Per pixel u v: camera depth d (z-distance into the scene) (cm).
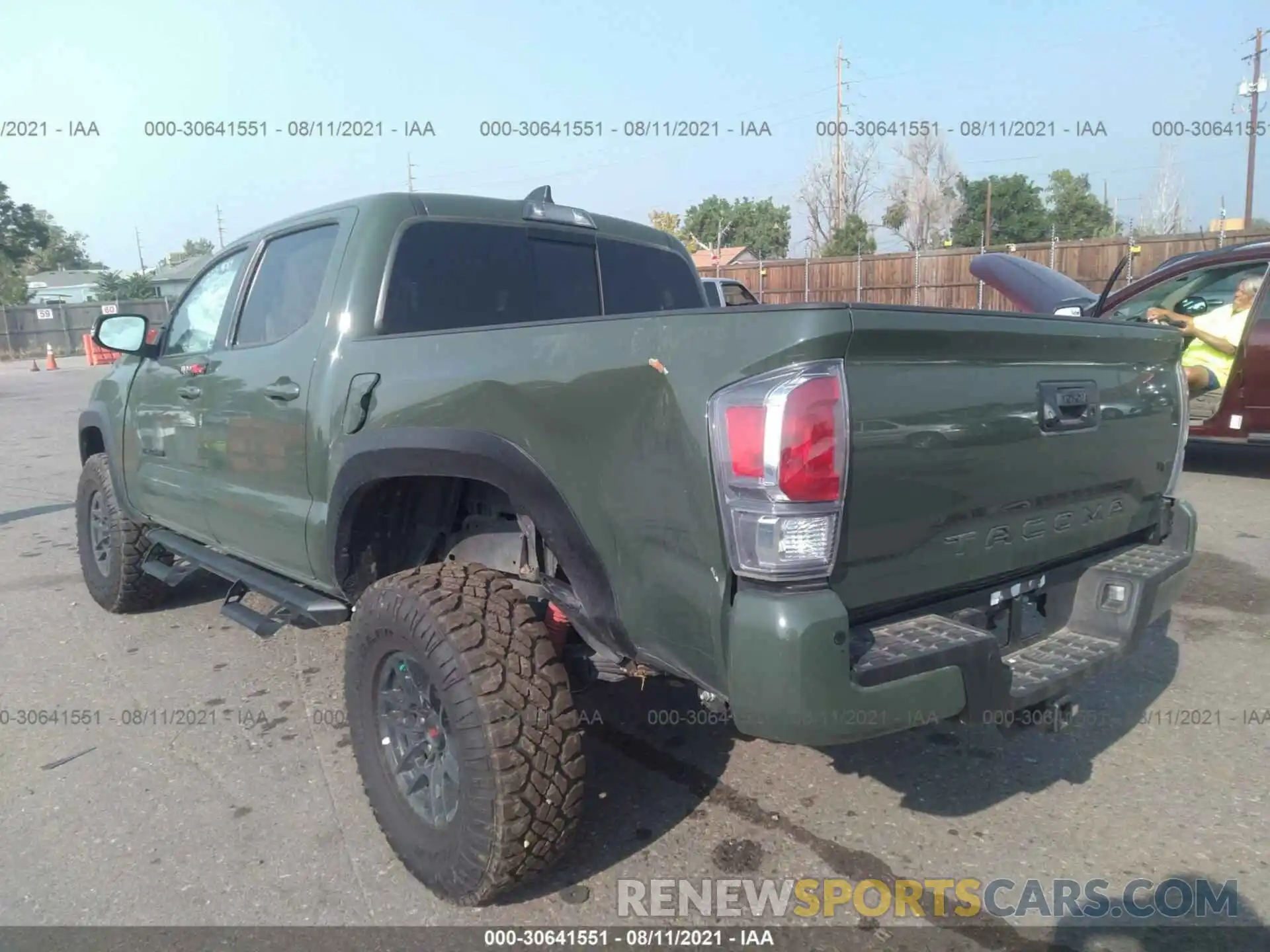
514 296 374
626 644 245
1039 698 250
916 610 247
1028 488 263
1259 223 3872
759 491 207
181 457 423
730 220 6650
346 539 312
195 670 447
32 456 1176
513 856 248
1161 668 421
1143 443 307
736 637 210
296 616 346
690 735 366
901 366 225
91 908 271
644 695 400
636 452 229
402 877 282
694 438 217
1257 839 291
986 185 5047
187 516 428
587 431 240
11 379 2677
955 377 238
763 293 3064
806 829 303
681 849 293
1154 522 326
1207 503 709
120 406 484
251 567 397
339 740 372
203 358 407
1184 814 306
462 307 356
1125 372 299
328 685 427
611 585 243
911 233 4331
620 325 233
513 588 269
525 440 254
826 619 205
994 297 2612
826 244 4409
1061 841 293
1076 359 278
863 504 219
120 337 447
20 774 351
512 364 257
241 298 398
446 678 250
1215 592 515
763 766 342
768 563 208
